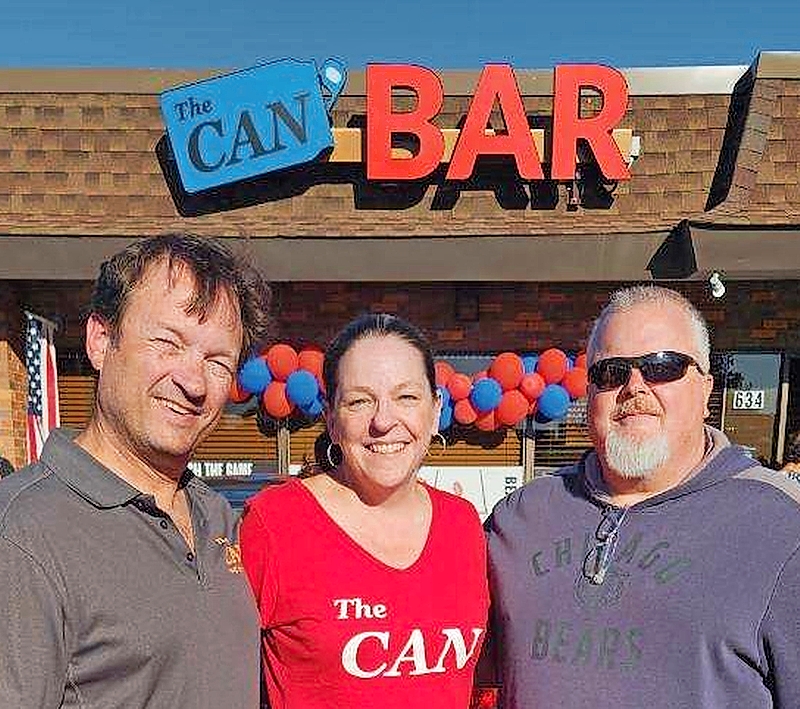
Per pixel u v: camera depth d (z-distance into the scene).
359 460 1.98
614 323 2.03
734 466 1.93
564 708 1.81
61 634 1.29
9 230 4.80
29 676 1.24
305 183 5.31
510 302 5.62
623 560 1.87
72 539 1.35
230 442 5.70
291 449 5.64
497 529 2.15
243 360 1.66
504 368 5.36
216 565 1.59
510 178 5.32
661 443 1.92
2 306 5.29
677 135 5.36
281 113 5.00
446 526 2.05
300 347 5.53
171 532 1.49
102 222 5.11
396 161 5.01
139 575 1.40
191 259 1.52
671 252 4.75
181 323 1.49
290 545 1.89
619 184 5.32
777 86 5.20
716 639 1.71
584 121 5.02
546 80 5.42
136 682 1.37
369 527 1.97
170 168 5.31
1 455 5.25
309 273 4.82
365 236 4.78
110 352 1.51
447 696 1.89
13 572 1.26
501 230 4.88
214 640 1.50
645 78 5.41
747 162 5.05
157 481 1.58
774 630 1.69
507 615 1.99
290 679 1.87
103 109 5.36
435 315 5.62
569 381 5.35
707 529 1.83
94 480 1.42
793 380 5.79
